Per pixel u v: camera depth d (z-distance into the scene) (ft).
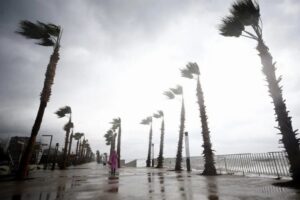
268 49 28.53
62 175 43.86
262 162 35.14
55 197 16.31
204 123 47.65
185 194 16.78
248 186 21.33
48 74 43.45
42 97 41.98
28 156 38.09
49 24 45.24
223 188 20.03
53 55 45.03
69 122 96.53
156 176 38.24
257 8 29.40
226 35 33.65
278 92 26.20
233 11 30.76
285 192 17.04
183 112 74.49
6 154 67.67
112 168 47.78
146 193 17.53
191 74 54.75
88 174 47.37
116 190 19.61
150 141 115.55
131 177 36.22
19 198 16.08
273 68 27.37
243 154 40.27
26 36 45.44
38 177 38.19
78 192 18.80
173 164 93.15
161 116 100.83
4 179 34.65
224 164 46.19
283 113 25.30
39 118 40.86
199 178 32.45
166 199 14.71
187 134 63.21
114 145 157.17
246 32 30.78
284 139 24.64
